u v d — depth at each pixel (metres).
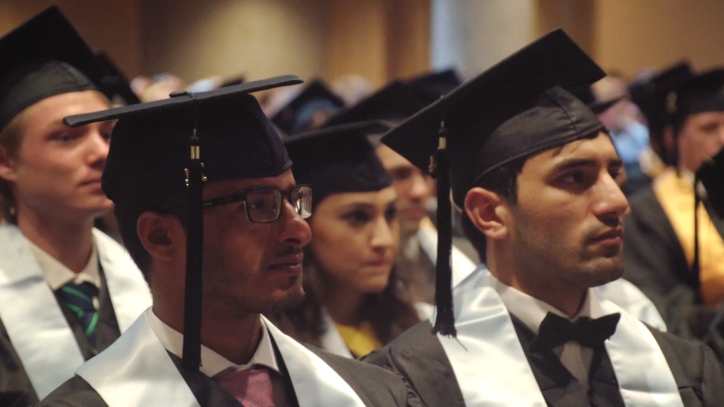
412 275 5.27
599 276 3.35
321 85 9.30
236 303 2.70
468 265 5.44
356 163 4.54
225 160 2.71
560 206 3.39
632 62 15.43
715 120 7.06
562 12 15.35
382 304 4.77
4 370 3.87
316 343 4.45
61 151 4.00
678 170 7.05
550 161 3.42
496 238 3.58
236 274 2.68
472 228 3.76
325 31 15.59
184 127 2.75
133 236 2.80
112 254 4.37
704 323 5.49
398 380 3.23
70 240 4.17
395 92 5.83
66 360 3.95
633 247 6.83
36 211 4.12
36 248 4.15
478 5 15.52
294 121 9.15
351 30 15.59
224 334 2.78
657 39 15.43
